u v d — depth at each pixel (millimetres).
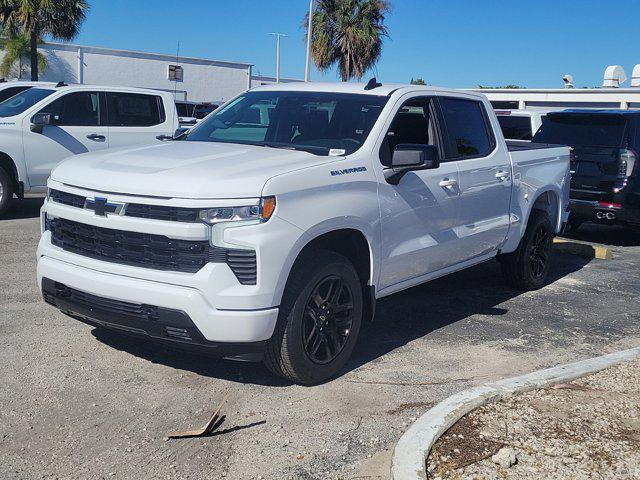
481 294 7770
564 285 8406
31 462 3785
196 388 4801
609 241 11898
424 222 5766
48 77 39906
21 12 31828
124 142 11547
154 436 4125
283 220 4465
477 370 5445
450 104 6469
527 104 28109
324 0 39375
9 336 5559
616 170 10586
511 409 4531
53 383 4750
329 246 5176
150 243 4449
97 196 4617
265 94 6312
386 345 5938
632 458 3930
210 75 46281
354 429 4344
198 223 4328
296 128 5730
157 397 4633
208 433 4188
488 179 6613
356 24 39500
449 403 4492
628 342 6355
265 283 4375
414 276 5883
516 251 7703
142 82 43312
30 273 7465
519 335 6398
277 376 5070
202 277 4305
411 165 5195
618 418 4438
